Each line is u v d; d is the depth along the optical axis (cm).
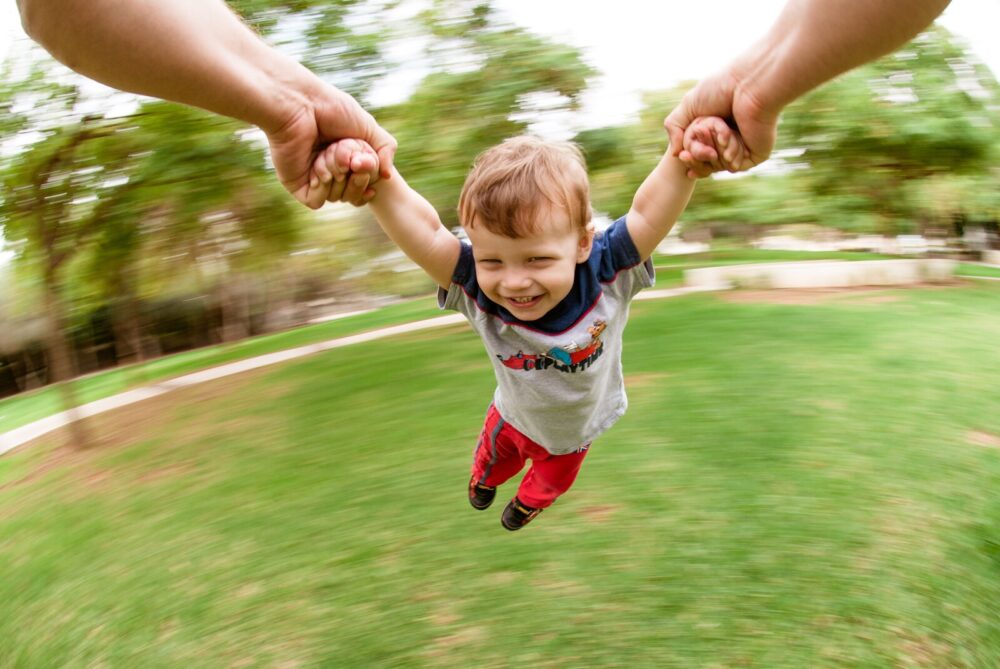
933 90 1220
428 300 1590
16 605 400
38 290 727
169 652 336
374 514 448
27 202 634
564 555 374
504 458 226
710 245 1798
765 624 307
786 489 422
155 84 69
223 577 396
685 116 120
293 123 96
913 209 1364
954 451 462
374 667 309
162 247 731
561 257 133
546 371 160
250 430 675
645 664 292
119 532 478
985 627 294
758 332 830
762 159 113
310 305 1867
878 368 661
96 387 1150
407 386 750
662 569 353
